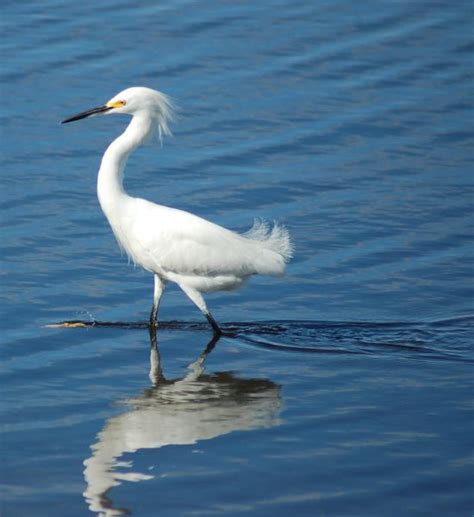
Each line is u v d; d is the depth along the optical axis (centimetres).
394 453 1145
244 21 2397
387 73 2228
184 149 1978
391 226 1758
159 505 1043
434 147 2002
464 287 1579
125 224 1485
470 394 1285
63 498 1053
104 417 1216
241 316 1514
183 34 2333
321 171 1919
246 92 2148
